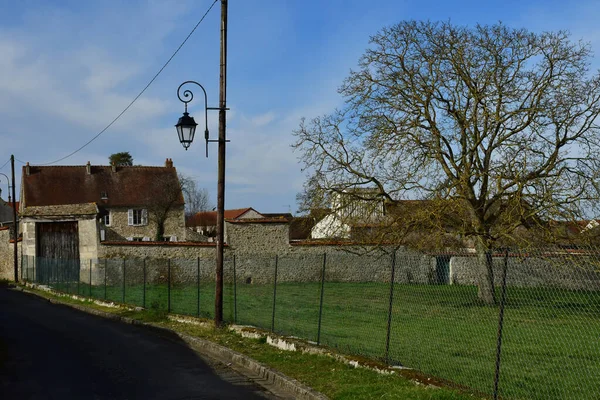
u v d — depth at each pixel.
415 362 9.02
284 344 11.08
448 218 20.56
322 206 23.25
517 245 18.94
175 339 13.41
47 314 19.25
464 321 9.21
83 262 29.45
